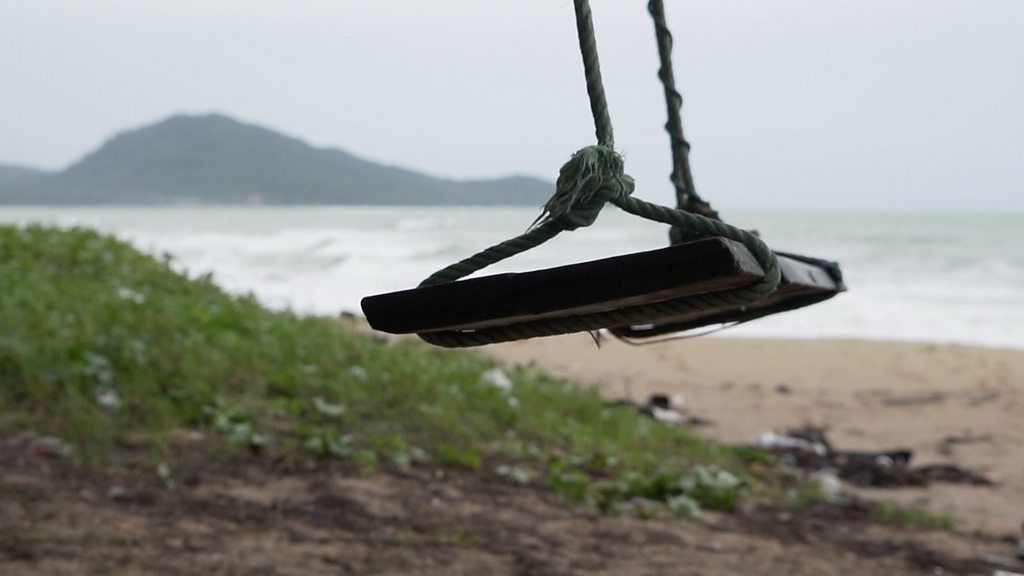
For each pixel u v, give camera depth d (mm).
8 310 4934
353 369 5254
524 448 4723
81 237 8047
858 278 21297
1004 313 15000
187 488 3537
